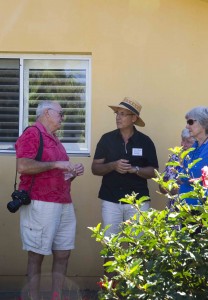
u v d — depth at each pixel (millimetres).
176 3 7441
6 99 7711
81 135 7688
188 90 7469
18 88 7688
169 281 3934
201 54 7453
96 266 7547
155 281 3891
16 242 7590
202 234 4004
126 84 7508
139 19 7477
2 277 7598
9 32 7566
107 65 7516
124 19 7488
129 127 7000
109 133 7102
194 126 5781
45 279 6406
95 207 7547
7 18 7559
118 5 7488
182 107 7480
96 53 7516
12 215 7574
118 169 6781
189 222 4094
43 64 7691
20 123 7691
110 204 6914
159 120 7500
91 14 7516
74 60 7668
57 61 7688
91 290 7516
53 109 6379
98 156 7055
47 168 6176
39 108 6430
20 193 6195
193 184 4238
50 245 6309
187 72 7469
